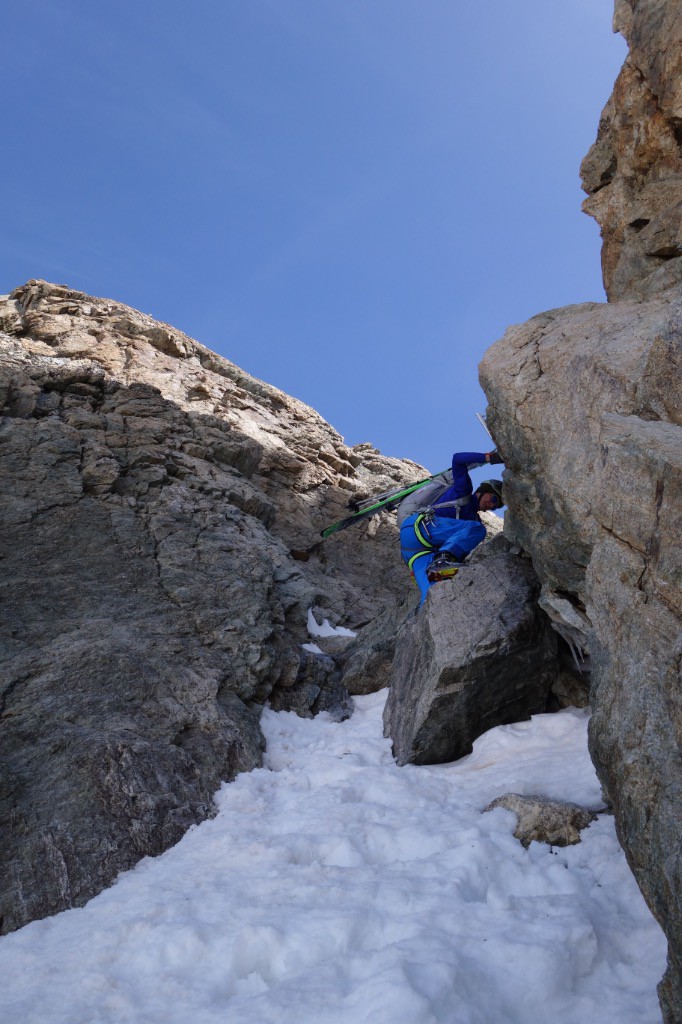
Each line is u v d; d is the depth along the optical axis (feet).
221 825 16.58
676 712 10.44
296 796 17.94
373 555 36.14
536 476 17.54
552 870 13.34
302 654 24.77
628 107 18.44
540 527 18.16
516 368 17.88
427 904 12.25
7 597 21.11
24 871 14.83
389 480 42.52
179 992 10.98
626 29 19.08
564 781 16.40
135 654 20.65
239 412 38.73
